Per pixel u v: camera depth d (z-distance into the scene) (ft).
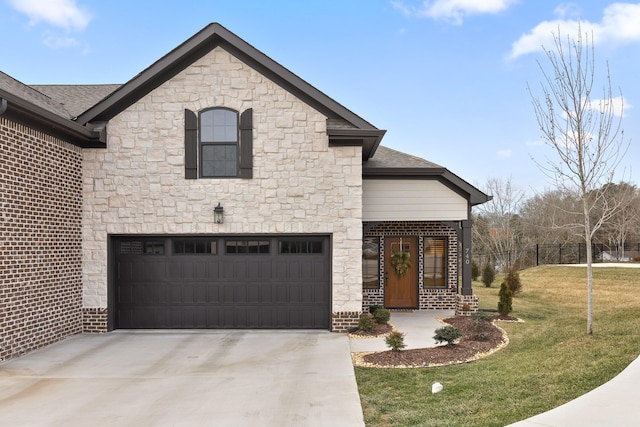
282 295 35.88
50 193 31.40
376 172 41.01
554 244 123.03
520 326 36.76
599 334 27.27
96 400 20.30
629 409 16.12
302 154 35.19
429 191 41.68
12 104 26.20
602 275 69.82
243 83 35.12
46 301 30.86
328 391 21.22
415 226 46.52
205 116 35.32
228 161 35.37
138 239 35.88
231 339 32.48
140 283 35.86
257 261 35.86
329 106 34.73
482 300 53.31
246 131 35.04
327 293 35.81
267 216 35.09
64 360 27.22
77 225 34.55
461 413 17.46
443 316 41.78
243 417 18.12
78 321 34.50
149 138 35.06
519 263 122.72
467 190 41.19
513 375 21.59
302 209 35.17
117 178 35.04
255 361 26.76
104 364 26.30
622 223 110.52
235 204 35.12
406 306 46.32
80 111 38.45
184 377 23.73
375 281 46.47
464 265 41.50
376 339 32.40
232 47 35.04
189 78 35.12
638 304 39.81
